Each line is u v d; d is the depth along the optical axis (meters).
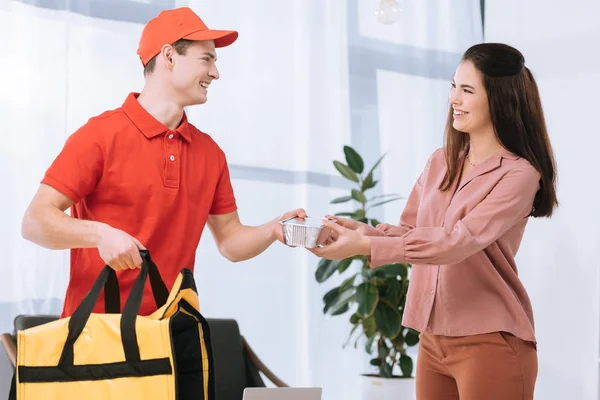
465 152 2.08
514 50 1.99
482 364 1.92
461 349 1.96
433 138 4.28
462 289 1.97
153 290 1.60
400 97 4.24
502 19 3.98
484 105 1.97
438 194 2.09
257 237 1.99
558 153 3.61
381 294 3.50
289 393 2.01
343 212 3.64
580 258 3.46
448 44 4.34
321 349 3.96
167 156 1.81
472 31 4.37
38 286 3.30
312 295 3.94
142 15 3.57
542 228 3.67
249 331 3.81
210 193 1.92
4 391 2.54
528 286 3.74
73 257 1.82
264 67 3.88
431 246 1.85
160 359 1.46
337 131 4.05
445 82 4.32
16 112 3.31
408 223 2.25
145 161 1.79
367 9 4.20
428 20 4.31
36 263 3.31
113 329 1.48
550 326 3.61
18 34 3.33
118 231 1.58
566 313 3.52
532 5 3.79
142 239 1.77
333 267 3.52
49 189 1.71
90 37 3.46
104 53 3.48
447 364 1.99
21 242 3.29
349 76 4.12
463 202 1.98
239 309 3.80
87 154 1.73
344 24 4.09
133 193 1.77
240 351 3.19
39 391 1.46
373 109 4.18
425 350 2.07
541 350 3.65
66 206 1.73
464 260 1.97
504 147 2.00
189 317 1.60
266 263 3.86
